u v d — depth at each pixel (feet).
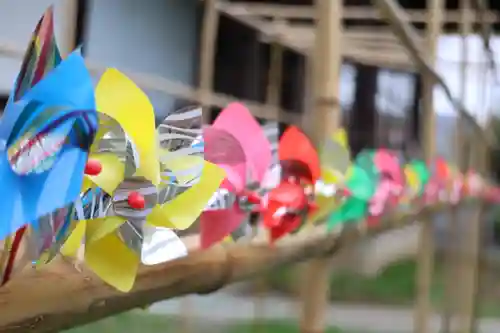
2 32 8.99
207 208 3.62
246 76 22.30
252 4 18.03
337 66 5.85
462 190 15.11
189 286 3.75
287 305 24.30
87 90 2.88
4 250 2.95
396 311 26.53
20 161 2.84
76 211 3.06
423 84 10.89
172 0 17.30
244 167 3.82
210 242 3.72
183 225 3.32
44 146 2.88
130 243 3.20
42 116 2.88
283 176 4.30
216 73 22.12
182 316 13.55
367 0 18.63
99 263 3.18
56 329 3.22
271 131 4.06
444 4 17.37
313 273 5.77
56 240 2.97
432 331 20.39
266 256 4.27
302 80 23.77
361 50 19.26
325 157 4.85
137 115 3.17
